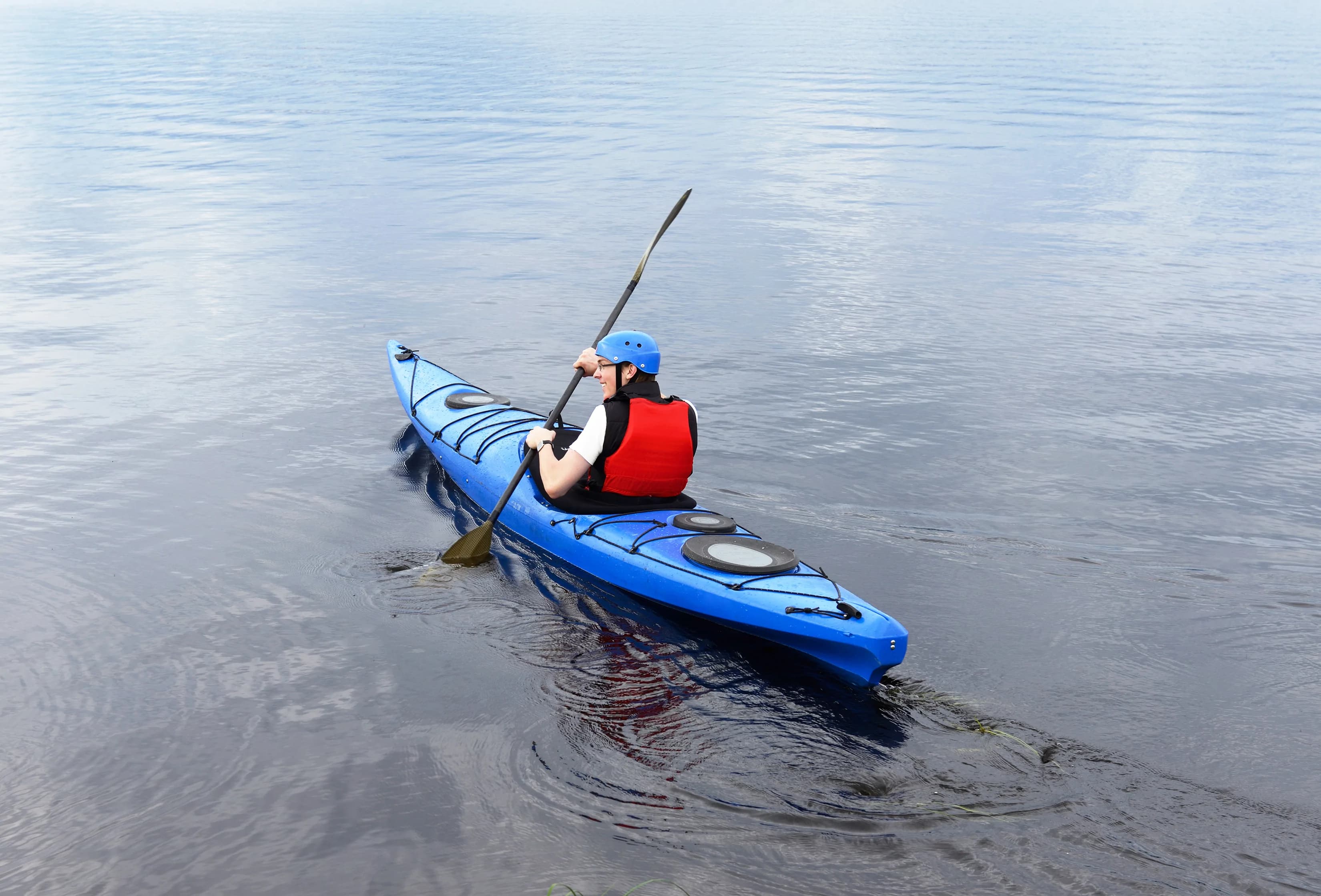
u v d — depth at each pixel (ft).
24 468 16.47
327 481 16.38
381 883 7.48
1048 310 27.89
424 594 12.68
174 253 32.53
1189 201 44.21
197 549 13.75
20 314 25.67
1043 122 68.90
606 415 13.32
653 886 7.45
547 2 306.76
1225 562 13.99
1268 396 21.34
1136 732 9.86
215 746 9.28
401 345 22.62
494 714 9.91
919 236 37.09
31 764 9.00
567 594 12.90
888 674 10.98
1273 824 8.41
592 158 53.72
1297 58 128.06
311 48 122.83
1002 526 15.12
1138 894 7.42
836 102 79.66
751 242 35.78
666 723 9.86
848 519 15.31
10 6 217.97
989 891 7.43
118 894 7.39
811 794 8.68
